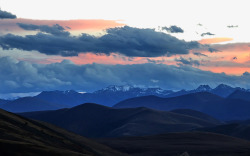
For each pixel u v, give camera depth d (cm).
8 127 10688
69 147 12362
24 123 12938
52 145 10850
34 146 7856
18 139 9400
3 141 7675
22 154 7306
